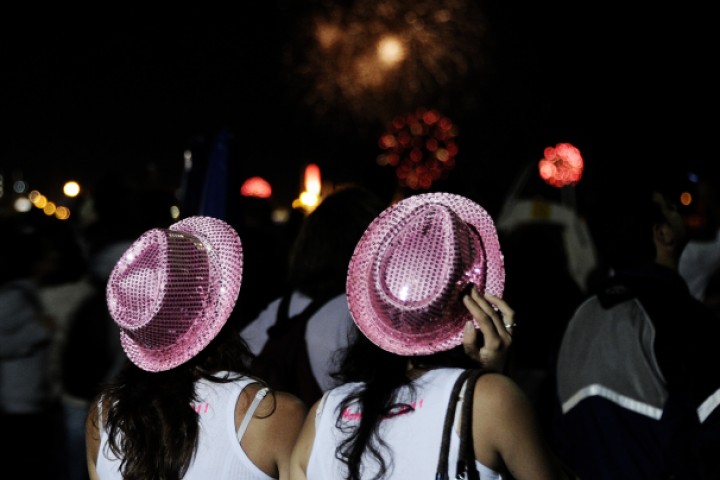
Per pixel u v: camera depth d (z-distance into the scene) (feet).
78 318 15.46
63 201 38.70
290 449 7.50
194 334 7.54
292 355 10.64
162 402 7.44
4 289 16.92
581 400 9.71
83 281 17.87
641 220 9.87
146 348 7.50
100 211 16.06
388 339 6.77
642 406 9.31
